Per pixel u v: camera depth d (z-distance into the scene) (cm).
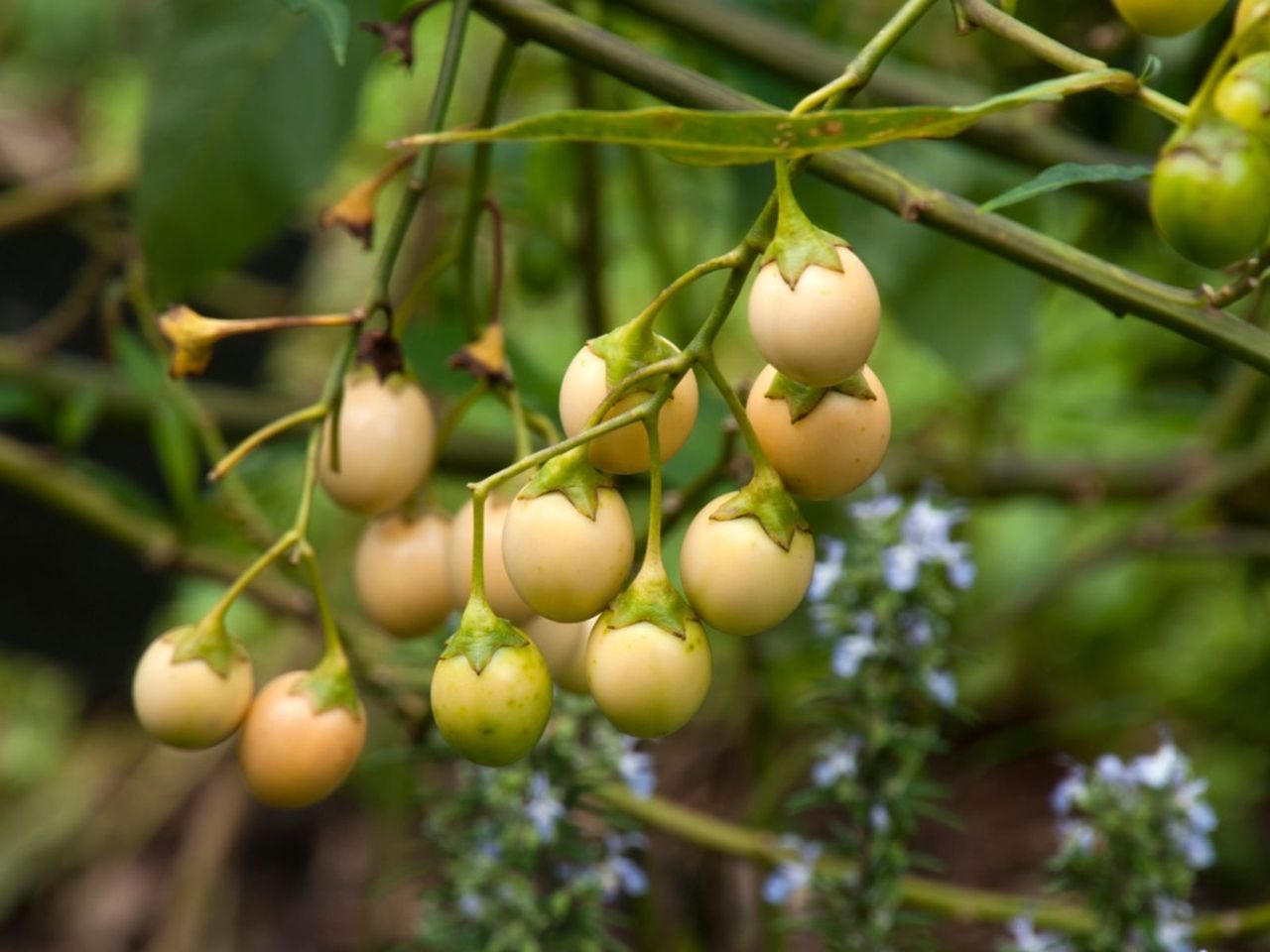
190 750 50
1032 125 63
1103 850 58
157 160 63
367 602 53
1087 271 50
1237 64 45
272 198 63
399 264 94
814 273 45
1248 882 92
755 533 46
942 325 72
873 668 58
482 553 46
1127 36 67
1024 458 88
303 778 50
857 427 46
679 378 45
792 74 62
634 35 75
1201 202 44
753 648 76
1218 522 92
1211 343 49
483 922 57
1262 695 98
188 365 51
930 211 50
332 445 51
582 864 59
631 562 46
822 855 63
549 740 57
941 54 81
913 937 62
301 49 63
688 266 92
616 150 82
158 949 96
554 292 77
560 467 46
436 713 46
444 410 79
